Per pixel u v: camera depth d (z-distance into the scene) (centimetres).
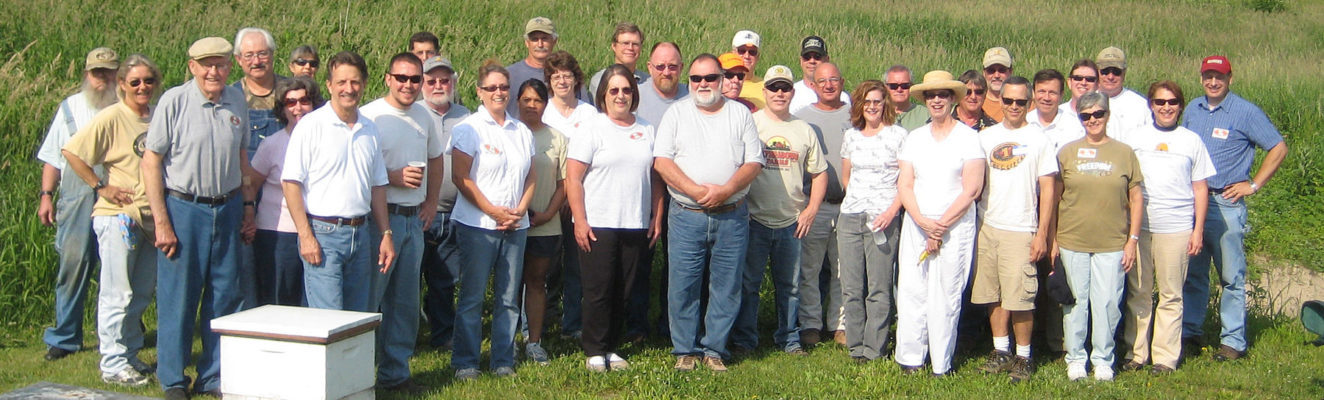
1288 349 696
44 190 596
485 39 1221
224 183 498
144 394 543
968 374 623
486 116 563
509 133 565
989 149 611
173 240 490
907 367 625
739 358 657
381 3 1263
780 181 646
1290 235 956
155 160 482
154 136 480
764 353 671
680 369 616
